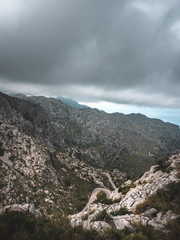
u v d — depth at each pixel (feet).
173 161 150.41
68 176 457.27
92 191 437.17
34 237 39.60
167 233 44.01
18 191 279.49
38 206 267.80
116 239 40.86
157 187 89.30
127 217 54.65
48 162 435.53
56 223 50.21
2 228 38.78
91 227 47.34
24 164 370.53
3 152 377.09
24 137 468.34
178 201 66.80
